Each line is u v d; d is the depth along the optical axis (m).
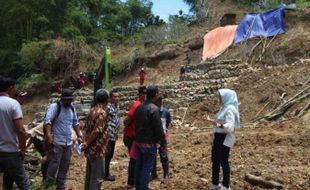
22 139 6.71
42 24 47.50
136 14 63.06
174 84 26.05
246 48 29.70
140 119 7.68
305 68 22.62
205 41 33.75
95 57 42.59
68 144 8.76
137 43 45.03
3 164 6.65
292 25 29.86
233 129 7.83
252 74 24.55
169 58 38.34
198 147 14.59
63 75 41.84
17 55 46.41
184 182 9.31
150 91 7.77
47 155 8.65
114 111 9.74
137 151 7.78
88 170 7.55
